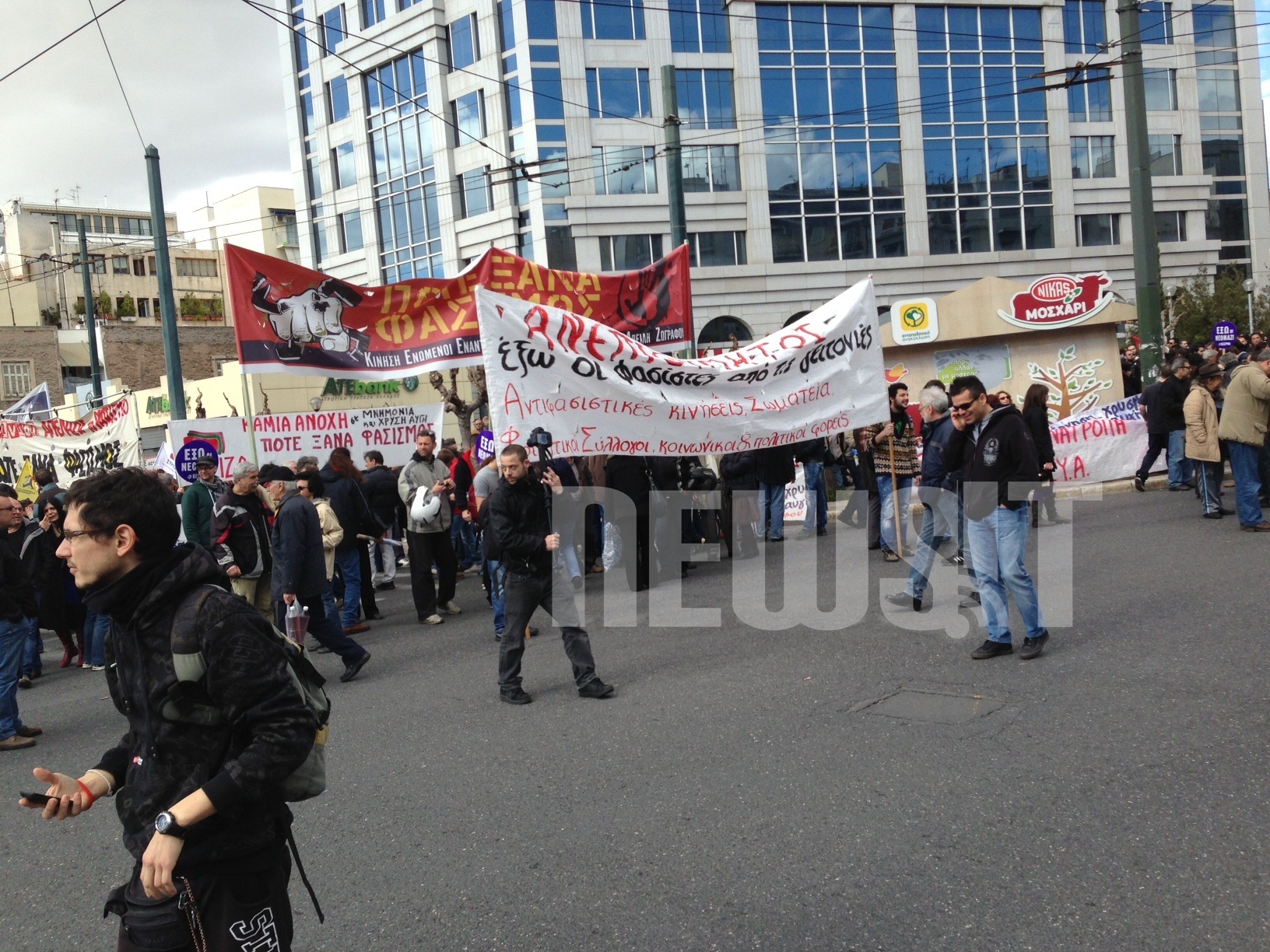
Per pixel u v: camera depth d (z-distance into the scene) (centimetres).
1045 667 639
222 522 831
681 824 449
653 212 3597
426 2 3741
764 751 533
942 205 3841
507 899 394
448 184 3762
